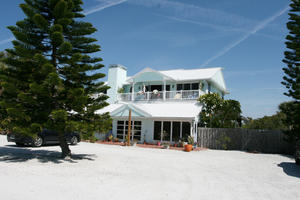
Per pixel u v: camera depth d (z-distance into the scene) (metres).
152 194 6.89
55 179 7.96
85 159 12.48
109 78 33.22
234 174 10.75
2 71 11.46
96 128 12.52
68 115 12.61
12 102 11.22
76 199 6.02
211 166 12.64
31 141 17.09
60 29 10.77
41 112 11.10
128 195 6.65
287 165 14.45
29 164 10.23
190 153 18.53
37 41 11.57
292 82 18.23
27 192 6.35
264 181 9.56
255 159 16.66
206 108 25.53
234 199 6.88
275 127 30.64
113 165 11.23
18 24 11.33
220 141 23.77
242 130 23.41
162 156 15.62
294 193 7.84
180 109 25.23
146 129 25.38
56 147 18.08
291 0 17.89
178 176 9.66
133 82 30.83
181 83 29.31
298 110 17.00
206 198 6.83
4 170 8.82
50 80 10.12
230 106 25.19
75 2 12.32
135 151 17.98
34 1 11.59
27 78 11.62
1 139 22.22
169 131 24.27
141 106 26.91
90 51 12.94
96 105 12.72
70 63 11.68
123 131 26.64
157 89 30.66
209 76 27.98
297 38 17.67
